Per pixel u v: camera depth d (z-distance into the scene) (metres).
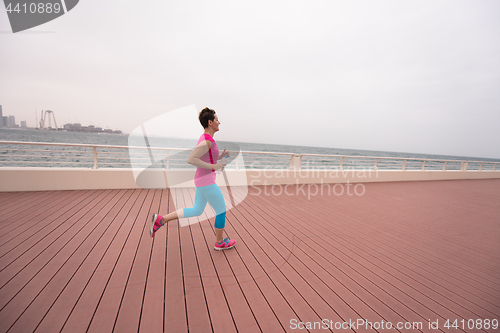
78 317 1.53
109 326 1.47
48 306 1.62
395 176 9.23
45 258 2.29
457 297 2.06
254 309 1.73
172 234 3.03
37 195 4.49
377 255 2.82
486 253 3.10
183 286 1.95
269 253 2.67
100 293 1.79
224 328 1.52
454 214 4.96
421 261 2.74
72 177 4.99
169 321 1.55
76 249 2.51
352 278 2.26
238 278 2.12
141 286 1.92
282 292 1.96
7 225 3.07
